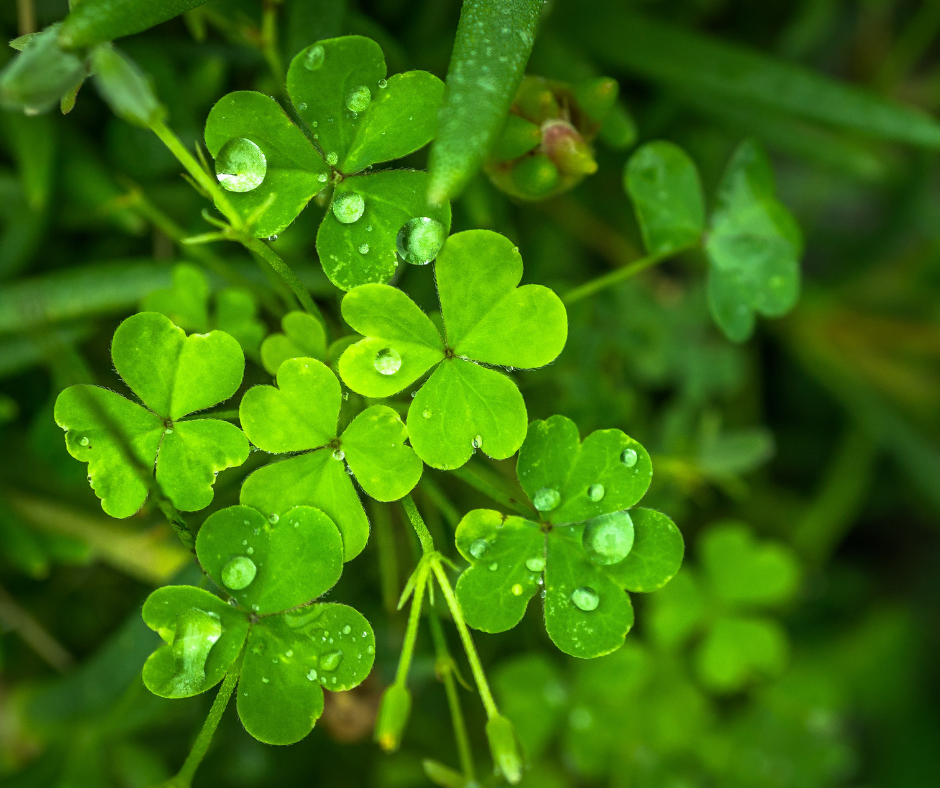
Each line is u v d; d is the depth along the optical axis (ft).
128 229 1.10
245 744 1.18
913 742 1.49
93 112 1.11
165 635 0.94
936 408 1.44
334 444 0.95
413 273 1.08
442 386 0.95
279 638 0.95
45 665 1.15
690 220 1.04
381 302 0.95
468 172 0.93
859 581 1.52
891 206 1.33
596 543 0.95
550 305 0.95
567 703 1.20
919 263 1.48
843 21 1.47
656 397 1.31
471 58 0.94
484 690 0.95
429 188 0.93
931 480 1.38
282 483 0.95
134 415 0.96
